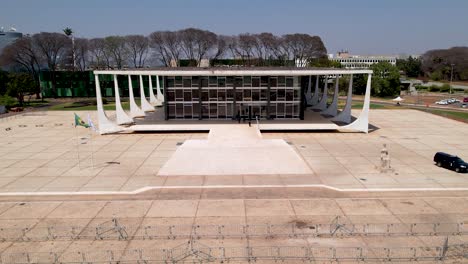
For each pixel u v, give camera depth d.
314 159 35.00
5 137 46.38
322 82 107.38
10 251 18.67
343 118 53.03
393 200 24.84
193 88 50.31
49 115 66.62
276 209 23.41
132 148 39.91
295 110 50.91
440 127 51.69
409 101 94.19
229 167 32.16
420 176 29.75
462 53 183.75
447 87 132.38
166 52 140.38
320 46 141.38
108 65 133.25
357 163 33.53
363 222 21.47
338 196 25.58
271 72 44.53
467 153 37.06
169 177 29.91
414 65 194.50
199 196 25.83
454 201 24.64
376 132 48.06
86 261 17.66
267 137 44.81
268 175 30.20
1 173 31.38
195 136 45.78
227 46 143.00
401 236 19.84
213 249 18.55
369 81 46.16
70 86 109.19
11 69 149.12
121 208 23.84
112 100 99.62
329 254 18.09
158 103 76.69
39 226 21.41
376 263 17.30
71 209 23.80
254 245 18.97
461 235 19.92
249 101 50.53
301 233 20.17
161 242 19.38
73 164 33.91
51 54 128.62
